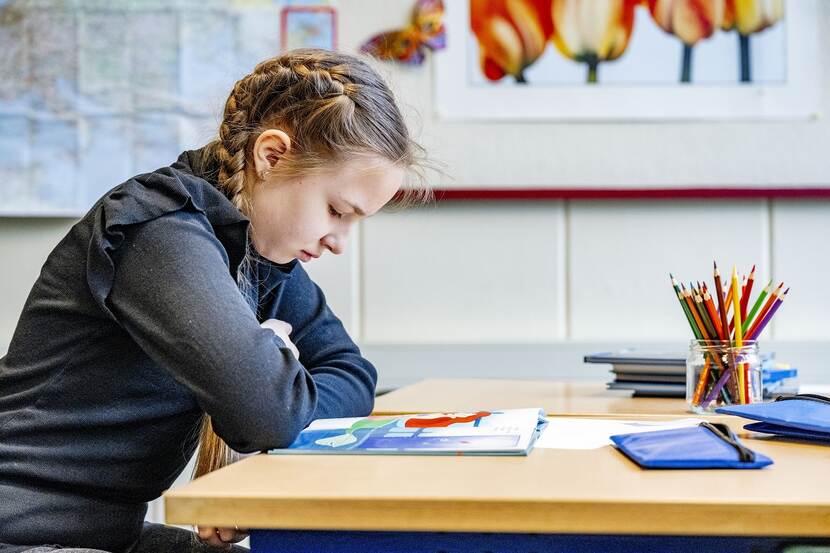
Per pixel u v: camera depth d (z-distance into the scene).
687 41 2.04
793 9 2.04
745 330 1.17
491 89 2.05
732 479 0.67
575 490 0.63
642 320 2.05
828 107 2.04
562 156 2.05
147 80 2.02
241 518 0.63
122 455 0.94
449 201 2.06
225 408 0.83
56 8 2.01
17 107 2.01
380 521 0.62
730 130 2.04
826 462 0.75
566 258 2.06
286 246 1.03
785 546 0.63
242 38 2.03
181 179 0.96
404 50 2.04
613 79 2.04
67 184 2.01
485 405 1.25
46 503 0.91
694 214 2.06
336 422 0.97
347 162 0.99
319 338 1.24
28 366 0.95
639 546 0.65
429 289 2.06
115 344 0.94
